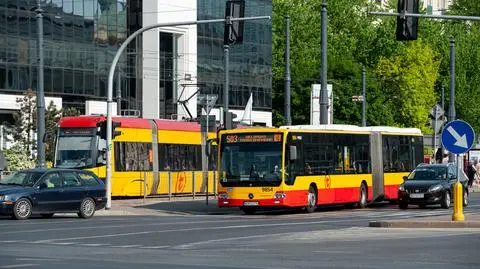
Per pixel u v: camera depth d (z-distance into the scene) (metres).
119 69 79.06
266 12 91.81
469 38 102.06
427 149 87.38
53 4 73.81
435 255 19.61
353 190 41.88
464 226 27.03
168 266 17.62
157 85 80.69
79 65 75.94
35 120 60.28
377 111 93.00
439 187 40.91
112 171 45.56
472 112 98.50
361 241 23.36
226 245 22.70
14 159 51.00
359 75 92.81
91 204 35.41
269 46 92.44
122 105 79.38
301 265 17.72
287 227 29.34
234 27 34.12
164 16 80.81
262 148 37.28
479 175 67.62
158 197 49.03
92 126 45.84
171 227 29.48
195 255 20.00
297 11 101.62
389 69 96.94
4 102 70.19
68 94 75.06
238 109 88.81
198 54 84.81
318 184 39.19
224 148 37.81
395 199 45.88
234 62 88.44
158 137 48.84
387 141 45.09
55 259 19.12
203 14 84.81
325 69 43.59
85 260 18.92
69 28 75.12
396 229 26.98
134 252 20.84
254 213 39.12
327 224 30.77
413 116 95.75
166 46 82.94
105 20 78.00
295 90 95.25
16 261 18.67
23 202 33.47
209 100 43.38
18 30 71.25
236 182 37.31
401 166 46.25
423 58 96.31
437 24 103.25
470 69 100.31
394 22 101.50
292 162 37.41
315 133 39.25
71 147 45.81
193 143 51.50
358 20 105.00
